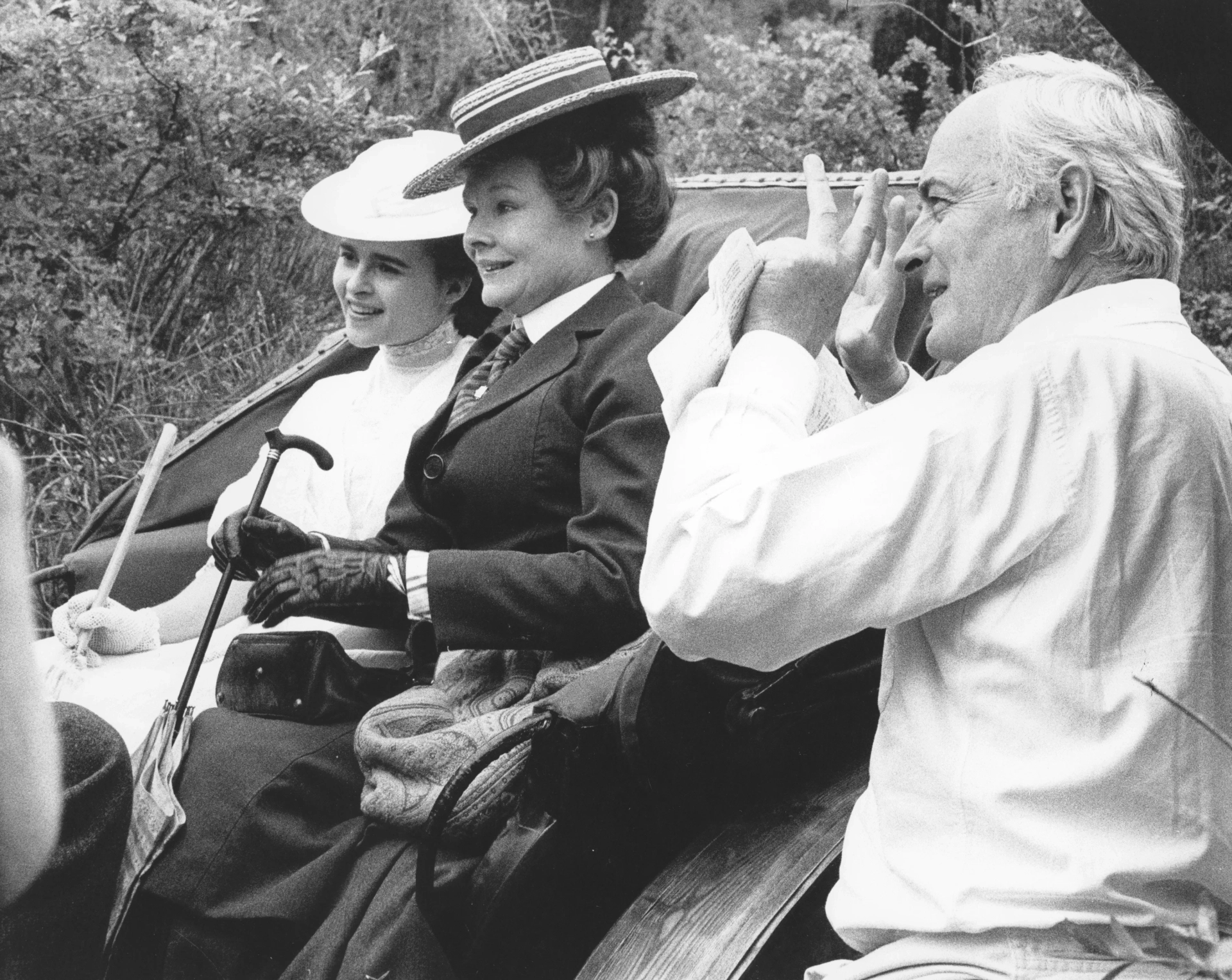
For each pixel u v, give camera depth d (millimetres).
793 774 4262
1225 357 7605
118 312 9148
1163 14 2729
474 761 3895
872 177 3492
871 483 2932
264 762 4637
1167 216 3148
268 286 9758
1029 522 2887
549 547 4816
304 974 4133
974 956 2916
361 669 4957
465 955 4000
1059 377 2918
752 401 3176
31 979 3562
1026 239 3180
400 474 5723
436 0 10750
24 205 9023
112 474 9258
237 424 6719
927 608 2932
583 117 5039
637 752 3887
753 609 2965
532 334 5121
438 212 5680
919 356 5125
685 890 3934
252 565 4953
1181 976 2855
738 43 9945
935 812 2994
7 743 2156
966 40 9586
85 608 5719
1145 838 2850
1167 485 2873
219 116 9273
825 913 3668
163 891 4488
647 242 5195
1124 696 2846
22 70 8945
